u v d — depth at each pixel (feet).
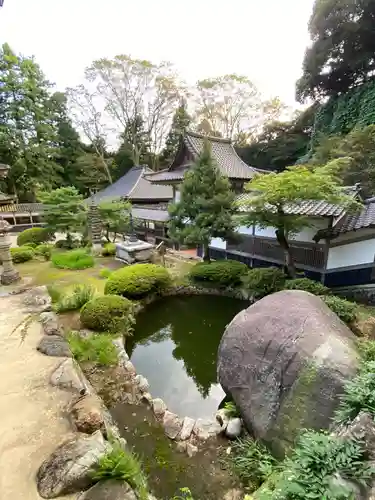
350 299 24.85
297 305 12.50
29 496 6.67
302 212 25.41
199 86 90.02
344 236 25.53
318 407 9.25
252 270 28.07
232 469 10.28
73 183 91.35
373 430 7.06
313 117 71.72
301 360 10.23
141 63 84.74
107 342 17.33
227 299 28.09
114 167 99.09
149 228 52.21
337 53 58.80
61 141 89.66
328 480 6.19
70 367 11.94
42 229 48.83
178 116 96.37
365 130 40.32
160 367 18.52
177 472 10.25
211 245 39.99
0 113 72.79
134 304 24.34
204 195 31.09
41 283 28.68
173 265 37.42
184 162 45.52
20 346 13.79
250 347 12.11
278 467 9.06
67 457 7.39
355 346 11.32
